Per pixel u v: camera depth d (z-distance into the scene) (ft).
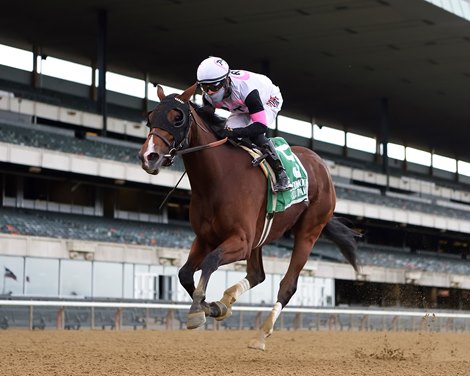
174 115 22.89
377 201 131.23
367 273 109.91
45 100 114.21
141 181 96.68
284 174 25.20
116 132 109.91
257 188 24.31
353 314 82.84
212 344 40.91
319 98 148.25
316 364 25.57
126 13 106.83
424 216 132.05
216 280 91.30
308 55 123.13
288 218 26.37
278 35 114.32
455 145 188.75
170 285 88.07
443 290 127.95
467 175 202.80
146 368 22.49
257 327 73.56
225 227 23.59
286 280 27.30
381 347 42.96
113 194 103.96
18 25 111.96
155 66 129.90
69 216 97.25
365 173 141.69
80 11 105.91
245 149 24.35
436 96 146.51
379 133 174.91
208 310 23.35
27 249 78.43
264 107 25.41
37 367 22.59
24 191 95.30
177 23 110.01
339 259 114.52
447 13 106.42
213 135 24.02
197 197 24.02
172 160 23.04
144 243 93.61
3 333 48.98
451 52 121.80
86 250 82.48
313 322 79.25
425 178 186.91
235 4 102.78
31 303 58.49
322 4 102.32
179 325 71.82
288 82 138.51
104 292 83.97
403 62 126.52
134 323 67.05
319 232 28.25
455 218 141.59
